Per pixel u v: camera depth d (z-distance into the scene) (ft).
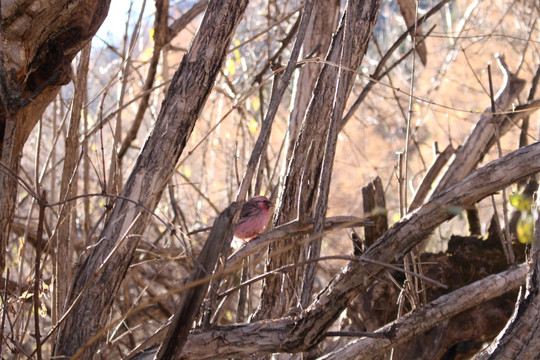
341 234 24.40
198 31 9.77
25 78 9.86
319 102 11.60
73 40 10.61
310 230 10.23
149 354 9.04
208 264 7.18
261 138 8.30
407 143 10.00
